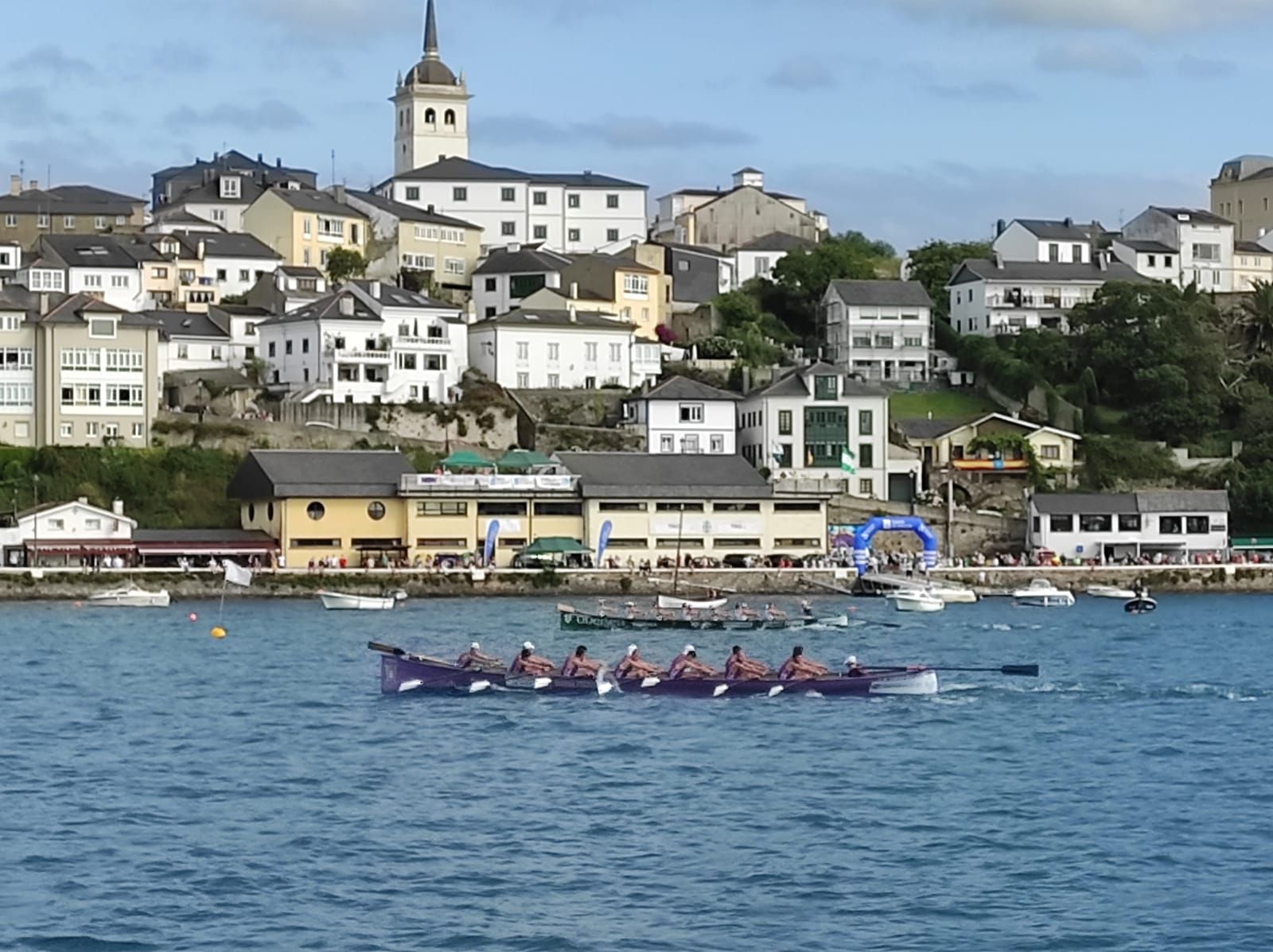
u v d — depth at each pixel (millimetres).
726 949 52438
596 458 182250
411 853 62188
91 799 70500
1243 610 163875
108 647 124000
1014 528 192750
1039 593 169500
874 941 53156
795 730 86188
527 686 97500
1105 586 181875
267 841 63750
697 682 96438
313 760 78875
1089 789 73000
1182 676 109375
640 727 86812
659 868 60500
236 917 55000
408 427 197125
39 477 178375
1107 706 94812
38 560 165750
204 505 181875
